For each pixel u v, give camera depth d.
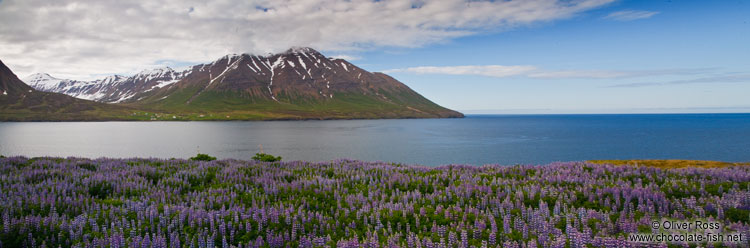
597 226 7.50
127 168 14.98
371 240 6.96
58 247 7.12
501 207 8.76
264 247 7.32
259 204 10.02
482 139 161.75
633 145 126.75
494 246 6.89
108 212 8.84
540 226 7.60
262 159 19.98
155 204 9.68
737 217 7.76
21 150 120.44
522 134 192.88
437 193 10.89
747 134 169.50
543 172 13.59
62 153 113.12
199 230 7.79
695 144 125.56
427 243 6.68
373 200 10.27
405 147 129.12
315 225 8.26
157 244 7.04
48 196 9.61
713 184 10.65
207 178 13.67
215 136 183.25
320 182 12.48
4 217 7.98
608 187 10.20
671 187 10.22
